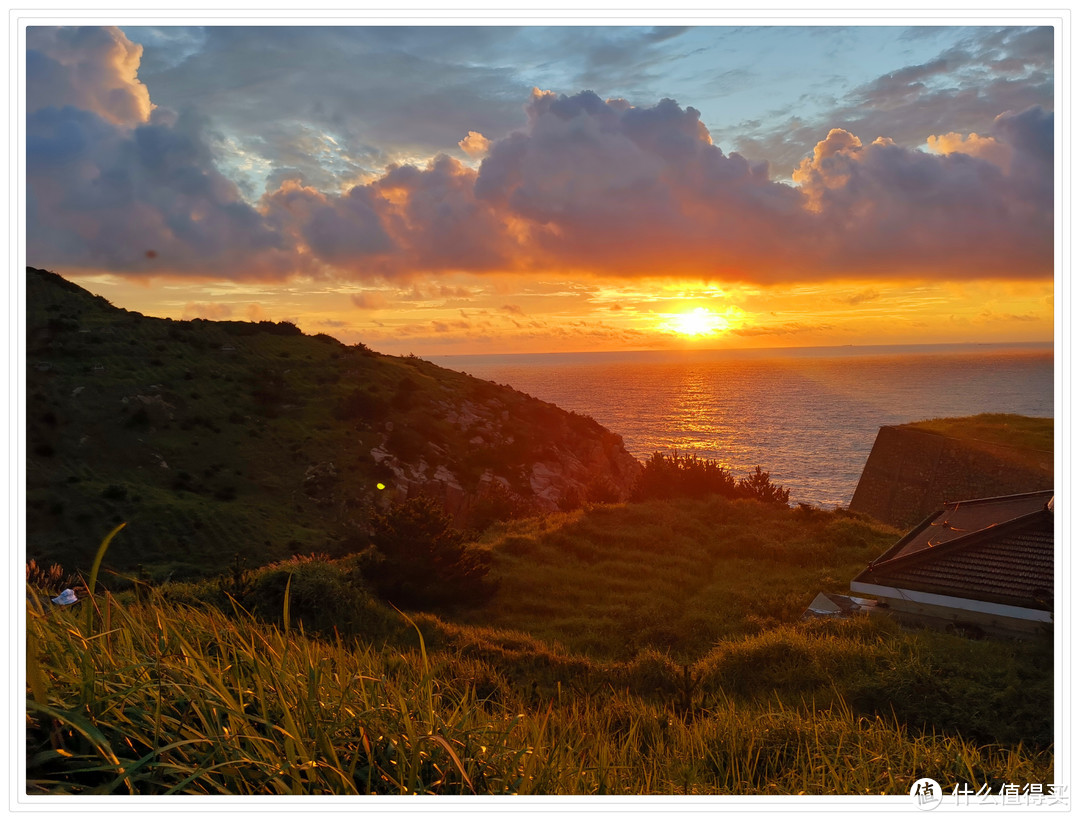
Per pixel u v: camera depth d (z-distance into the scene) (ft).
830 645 40.73
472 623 58.95
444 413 268.00
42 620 8.89
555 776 9.91
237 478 199.93
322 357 284.41
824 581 64.39
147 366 227.61
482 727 9.64
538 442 277.23
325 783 7.82
